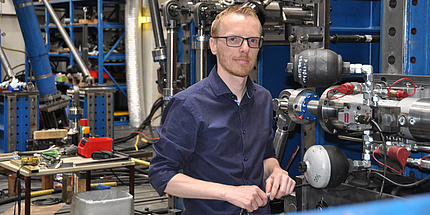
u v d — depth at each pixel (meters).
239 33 1.55
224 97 1.63
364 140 1.75
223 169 1.62
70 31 8.28
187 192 1.54
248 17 1.57
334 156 1.74
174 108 1.61
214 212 1.65
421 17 1.88
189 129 1.59
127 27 7.88
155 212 3.73
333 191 1.86
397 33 1.93
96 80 8.13
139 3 7.91
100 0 7.84
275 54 3.58
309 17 2.45
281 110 2.12
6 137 5.16
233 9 1.59
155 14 3.05
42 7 9.41
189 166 1.68
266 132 1.77
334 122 1.79
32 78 8.98
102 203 2.59
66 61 9.57
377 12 3.28
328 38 2.30
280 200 3.18
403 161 1.60
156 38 3.09
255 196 1.51
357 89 1.67
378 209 0.28
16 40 9.48
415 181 1.76
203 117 1.59
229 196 1.49
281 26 2.82
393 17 1.94
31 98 5.16
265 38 3.08
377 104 1.63
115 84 8.34
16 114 5.11
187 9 2.90
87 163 3.14
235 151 1.65
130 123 8.08
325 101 1.78
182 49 3.25
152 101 8.25
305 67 1.77
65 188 3.80
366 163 1.76
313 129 2.67
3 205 3.80
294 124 2.36
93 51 8.02
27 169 2.94
